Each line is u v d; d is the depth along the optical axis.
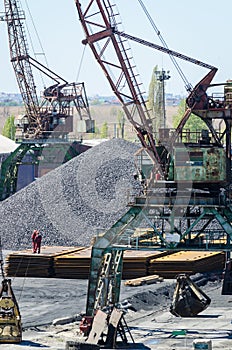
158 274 85.44
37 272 86.12
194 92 66.62
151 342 59.97
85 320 62.62
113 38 73.94
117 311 58.91
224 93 66.75
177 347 58.19
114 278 65.75
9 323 59.34
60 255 87.94
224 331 63.66
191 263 85.94
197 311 68.44
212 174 63.28
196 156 63.44
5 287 60.47
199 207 65.25
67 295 77.81
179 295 68.44
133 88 73.62
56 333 62.84
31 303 74.50
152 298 76.75
